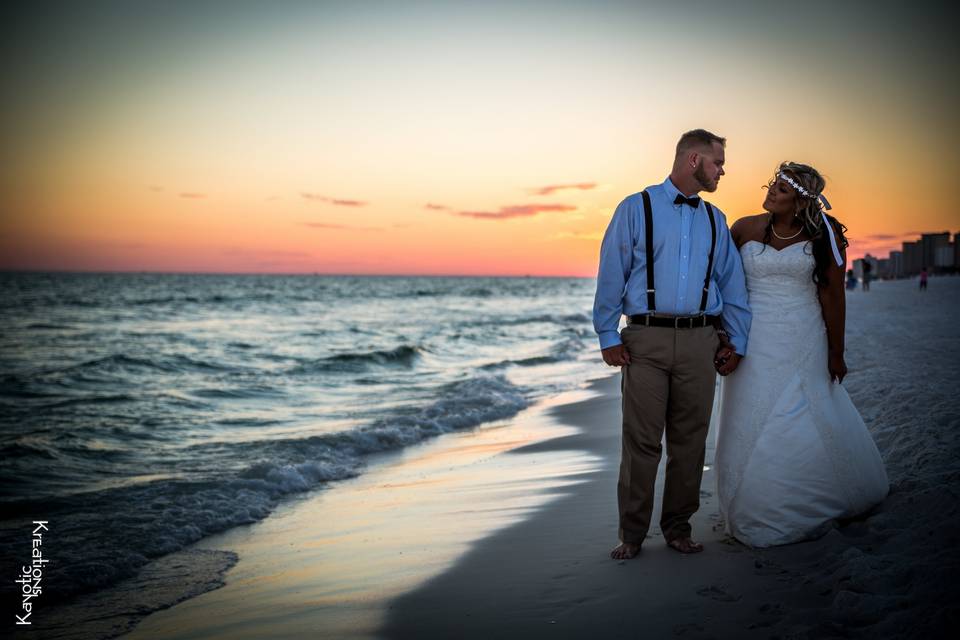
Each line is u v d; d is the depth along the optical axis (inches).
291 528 191.9
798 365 127.4
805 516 125.8
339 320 1512.1
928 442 171.0
